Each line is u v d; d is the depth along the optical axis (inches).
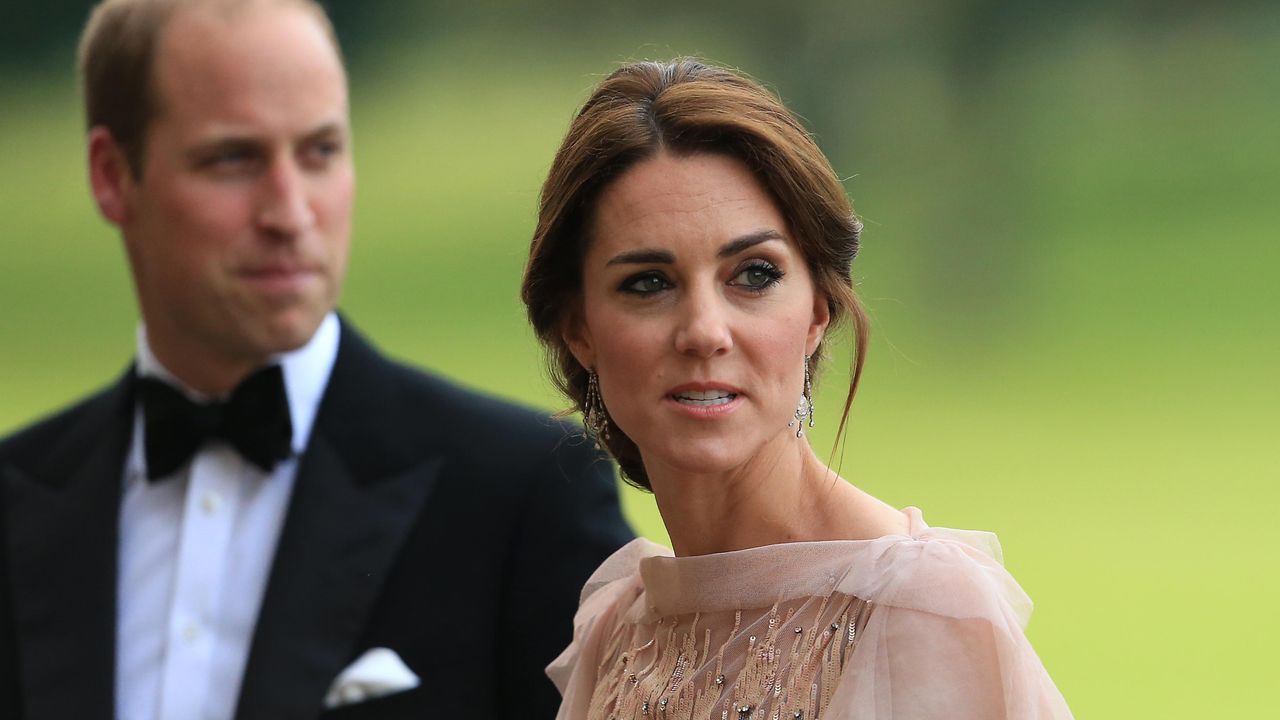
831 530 374.9
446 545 505.0
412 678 491.2
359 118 4719.5
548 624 497.7
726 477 374.3
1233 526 1973.4
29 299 3838.6
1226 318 3260.3
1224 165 4082.2
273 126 471.8
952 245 3809.1
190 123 470.3
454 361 2979.8
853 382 374.9
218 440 503.5
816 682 351.3
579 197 365.1
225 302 479.5
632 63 377.7
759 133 352.5
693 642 376.5
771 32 3907.5
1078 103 4055.1
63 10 4594.0
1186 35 4131.4
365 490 506.9
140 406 520.4
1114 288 3535.9
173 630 493.0
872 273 3722.9
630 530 519.2
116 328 3565.5
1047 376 2984.7
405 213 4286.4
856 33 3885.3
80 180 4648.1
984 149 3895.2
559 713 427.2
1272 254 3572.8
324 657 486.6
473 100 4709.6
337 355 522.0
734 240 351.3
